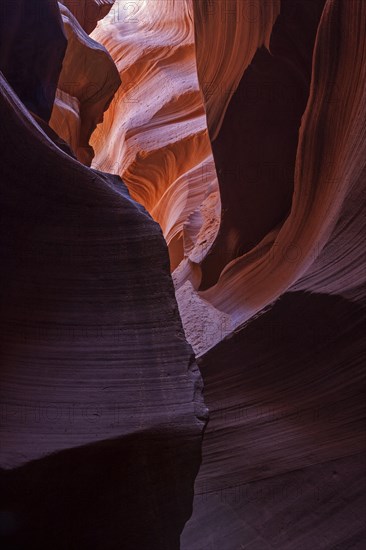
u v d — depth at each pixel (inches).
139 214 93.5
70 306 84.4
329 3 134.5
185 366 84.4
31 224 87.7
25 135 92.3
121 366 81.5
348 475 125.2
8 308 81.6
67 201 91.0
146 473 77.1
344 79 134.9
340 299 125.3
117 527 76.0
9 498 68.8
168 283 90.0
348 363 128.4
